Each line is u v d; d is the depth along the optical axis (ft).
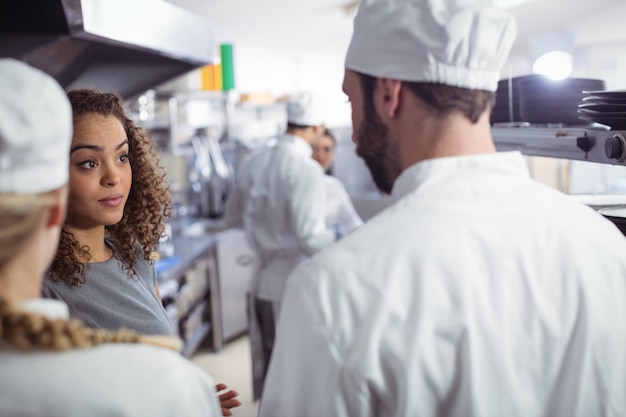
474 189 2.52
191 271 11.10
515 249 2.41
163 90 13.11
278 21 14.35
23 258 1.88
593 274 2.46
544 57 4.66
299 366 2.41
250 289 9.07
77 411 1.85
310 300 2.40
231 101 14.89
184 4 11.93
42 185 1.87
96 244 3.91
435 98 2.49
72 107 3.57
